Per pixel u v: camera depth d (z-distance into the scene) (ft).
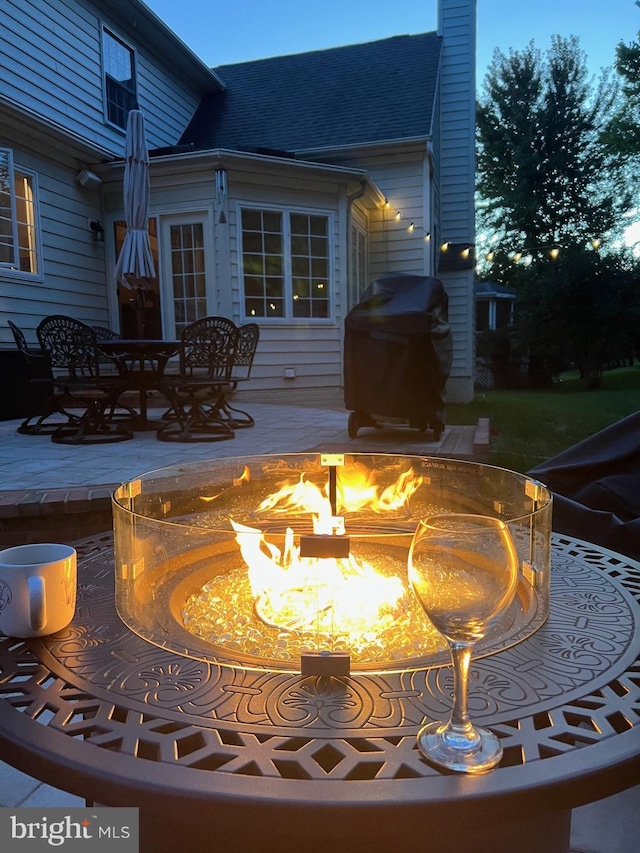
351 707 2.32
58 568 2.93
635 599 3.40
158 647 2.82
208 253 24.91
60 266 24.29
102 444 14.80
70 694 2.42
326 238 26.71
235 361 17.56
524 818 1.90
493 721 2.24
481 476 5.01
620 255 49.98
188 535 4.19
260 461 5.76
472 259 32.89
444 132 34.88
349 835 1.82
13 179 21.99
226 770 1.97
